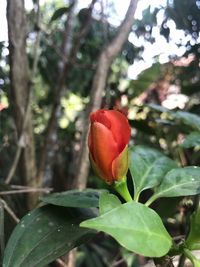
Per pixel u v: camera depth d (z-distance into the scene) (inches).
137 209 4.6
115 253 12.5
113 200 5.0
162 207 7.4
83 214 6.0
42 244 5.7
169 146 10.2
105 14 13.2
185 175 6.0
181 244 5.0
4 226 8.0
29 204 10.3
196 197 7.0
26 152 10.4
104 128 5.2
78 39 13.4
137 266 11.4
